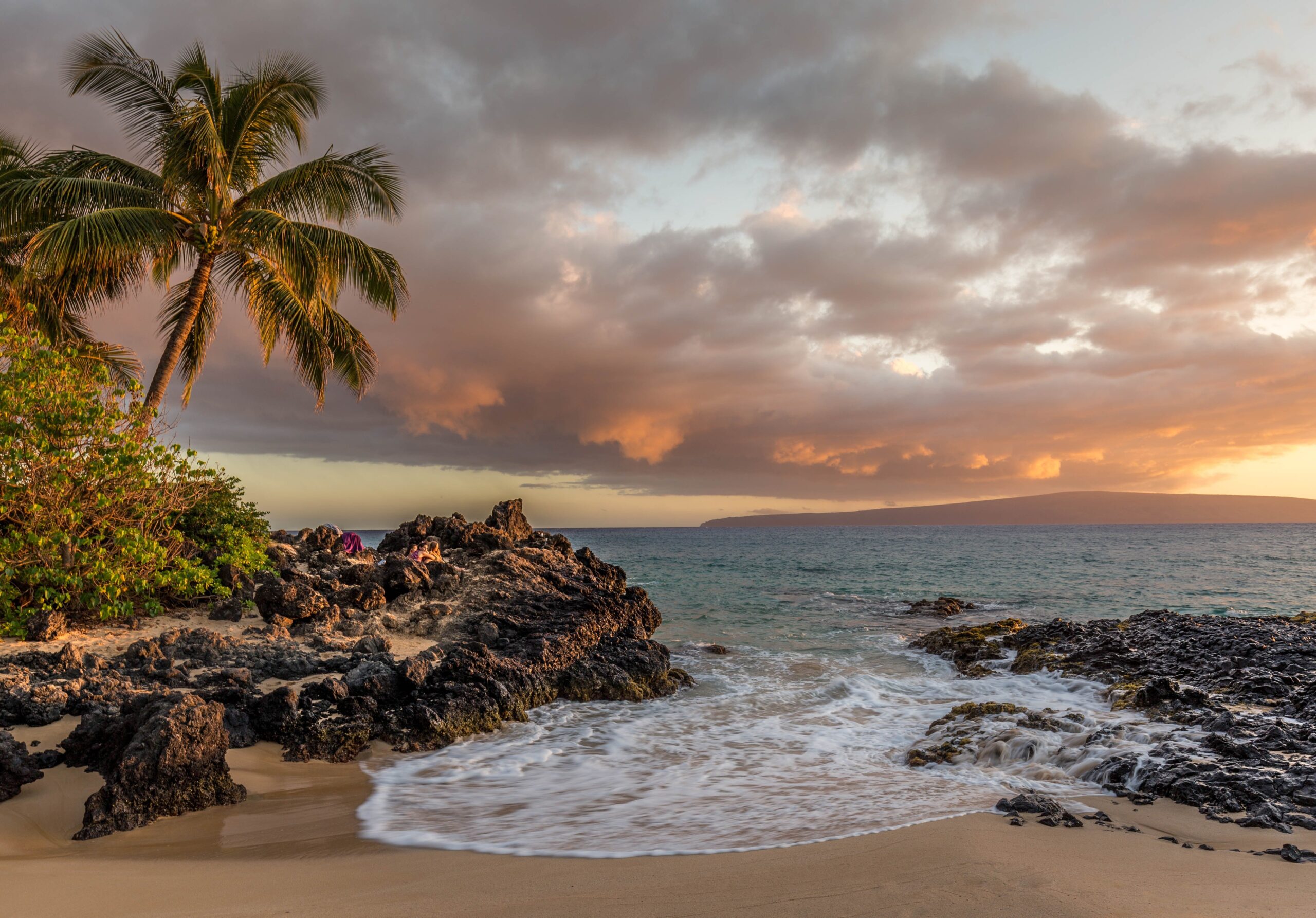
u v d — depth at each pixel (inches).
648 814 261.3
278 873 203.9
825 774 315.6
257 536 665.0
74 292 711.7
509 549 788.0
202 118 690.8
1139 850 203.2
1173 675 502.6
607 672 498.9
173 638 443.2
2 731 287.1
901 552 3257.9
